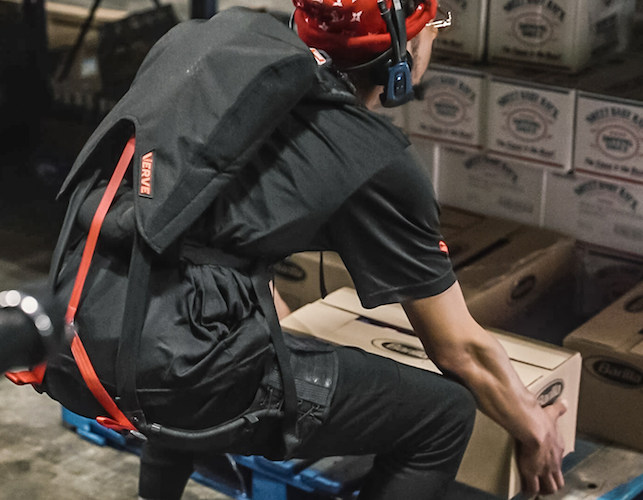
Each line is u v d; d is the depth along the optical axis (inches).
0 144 153.4
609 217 98.4
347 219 58.3
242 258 57.2
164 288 56.1
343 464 81.1
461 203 108.8
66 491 88.7
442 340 63.7
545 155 98.1
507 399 66.1
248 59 54.5
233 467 86.0
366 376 61.9
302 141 56.1
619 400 83.1
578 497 77.9
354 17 58.8
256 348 56.9
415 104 105.1
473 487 78.0
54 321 50.3
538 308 97.7
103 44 167.2
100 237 58.1
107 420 58.4
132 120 57.0
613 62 99.8
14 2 165.9
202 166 53.7
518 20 97.3
